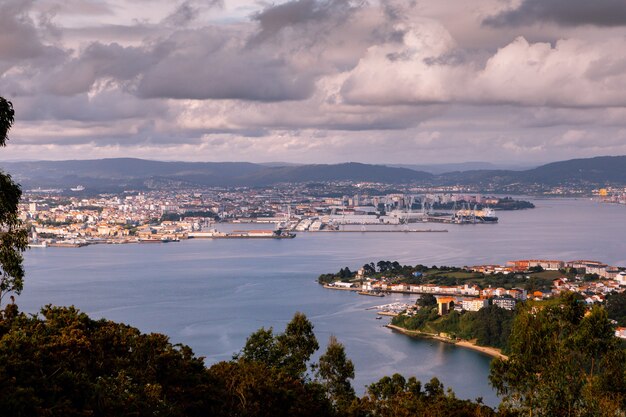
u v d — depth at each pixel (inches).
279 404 3102.9
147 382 2701.8
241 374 3166.8
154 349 2883.9
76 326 2849.4
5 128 2667.3
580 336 2962.6
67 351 2618.1
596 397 2834.6
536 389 3043.8
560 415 2945.4
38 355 2488.9
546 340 3046.3
